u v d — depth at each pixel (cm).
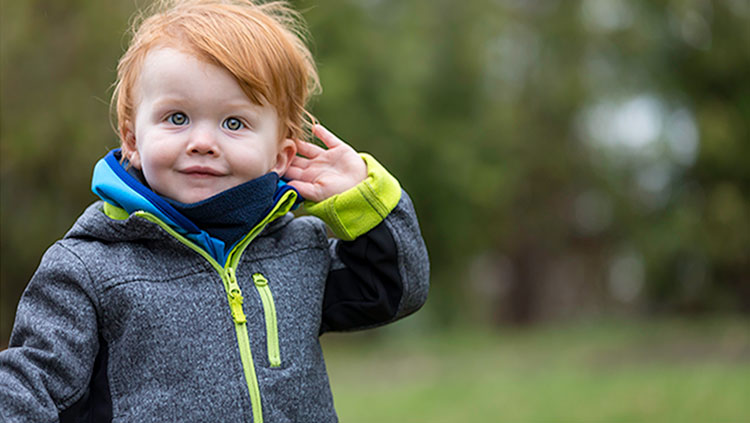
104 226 160
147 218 157
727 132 1339
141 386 154
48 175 1037
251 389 158
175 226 161
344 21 1211
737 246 1353
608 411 578
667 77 1427
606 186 1528
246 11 178
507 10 1531
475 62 1409
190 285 161
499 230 1528
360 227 182
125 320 155
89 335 153
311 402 167
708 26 1381
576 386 686
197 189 163
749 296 1391
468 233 1409
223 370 157
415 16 1357
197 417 154
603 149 1538
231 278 165
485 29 1437
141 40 172
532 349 987
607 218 1542
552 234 1611
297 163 188
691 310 1426
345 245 186
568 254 1647
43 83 1008
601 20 1531
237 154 164
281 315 168
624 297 1591
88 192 1039
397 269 184
